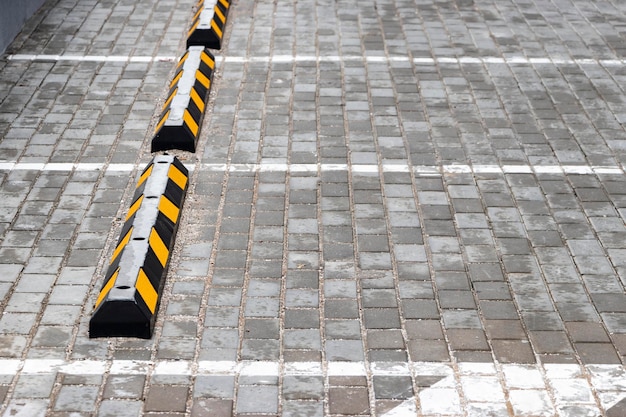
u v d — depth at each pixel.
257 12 13.59
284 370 6.43
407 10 13.73
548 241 8.02
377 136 9.88
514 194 8.77
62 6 13.70
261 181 8.95
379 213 8.43
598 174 9.16
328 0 14.12
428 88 11.07
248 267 7.59
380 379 6.34
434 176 9.09
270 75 11.39
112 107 10.47
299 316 7.00
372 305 7.14
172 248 7.76
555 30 13.00
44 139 9.72
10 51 11.99
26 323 6.86
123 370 6.40
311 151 9.55
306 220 8.30
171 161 8.65
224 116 10.29
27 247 7.82
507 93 10.97
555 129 10.09
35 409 6.03
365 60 11.88
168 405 6.09
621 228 8.23
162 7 13.76
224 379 6.33
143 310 6.64
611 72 11.62
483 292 7.31
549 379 6.36
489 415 6.01
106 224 8.18
